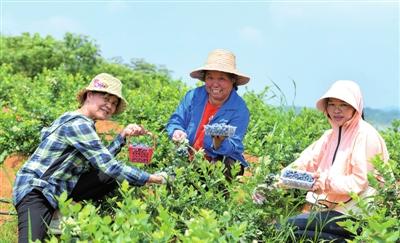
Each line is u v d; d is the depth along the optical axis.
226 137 3.59
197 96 3.92
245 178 3.21
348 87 3.24
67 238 2.37
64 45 14.12
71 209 2.44
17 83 7.10
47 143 3.22
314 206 3.12
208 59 3.82
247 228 3.01
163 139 4.10
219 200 3.18
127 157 3.82
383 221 2.64
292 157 4.43
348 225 2.60
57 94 6.80
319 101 3.34
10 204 4.24
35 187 3.13
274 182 3.13
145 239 2.40
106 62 14.75
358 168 3.14
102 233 2.39
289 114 5.86
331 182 3.12
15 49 13.95
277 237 3.03
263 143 5.11
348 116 3.26
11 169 4.84
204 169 3.28
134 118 5.75
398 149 4.82
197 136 3.82
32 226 3.05
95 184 3.30
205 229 2.28
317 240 3.11
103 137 3.87
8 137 4.99
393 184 2.96
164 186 3.13
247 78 3.82
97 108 3.34
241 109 3.85
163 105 5.94
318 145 3.40
